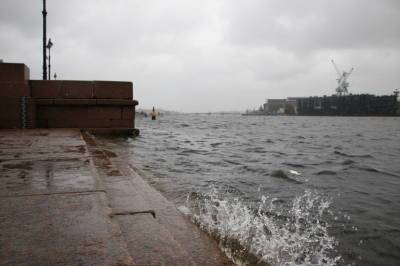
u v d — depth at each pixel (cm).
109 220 275
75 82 1477
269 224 481
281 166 1134
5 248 221
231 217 477
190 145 1675
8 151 661
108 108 1523
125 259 209
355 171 1127
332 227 506
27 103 1333
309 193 731
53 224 264
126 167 667
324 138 3219
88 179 418
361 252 423
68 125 1476
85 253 215
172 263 225
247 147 1823
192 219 437
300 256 379
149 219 305
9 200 325
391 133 4753
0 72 1311
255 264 325
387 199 721
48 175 439
